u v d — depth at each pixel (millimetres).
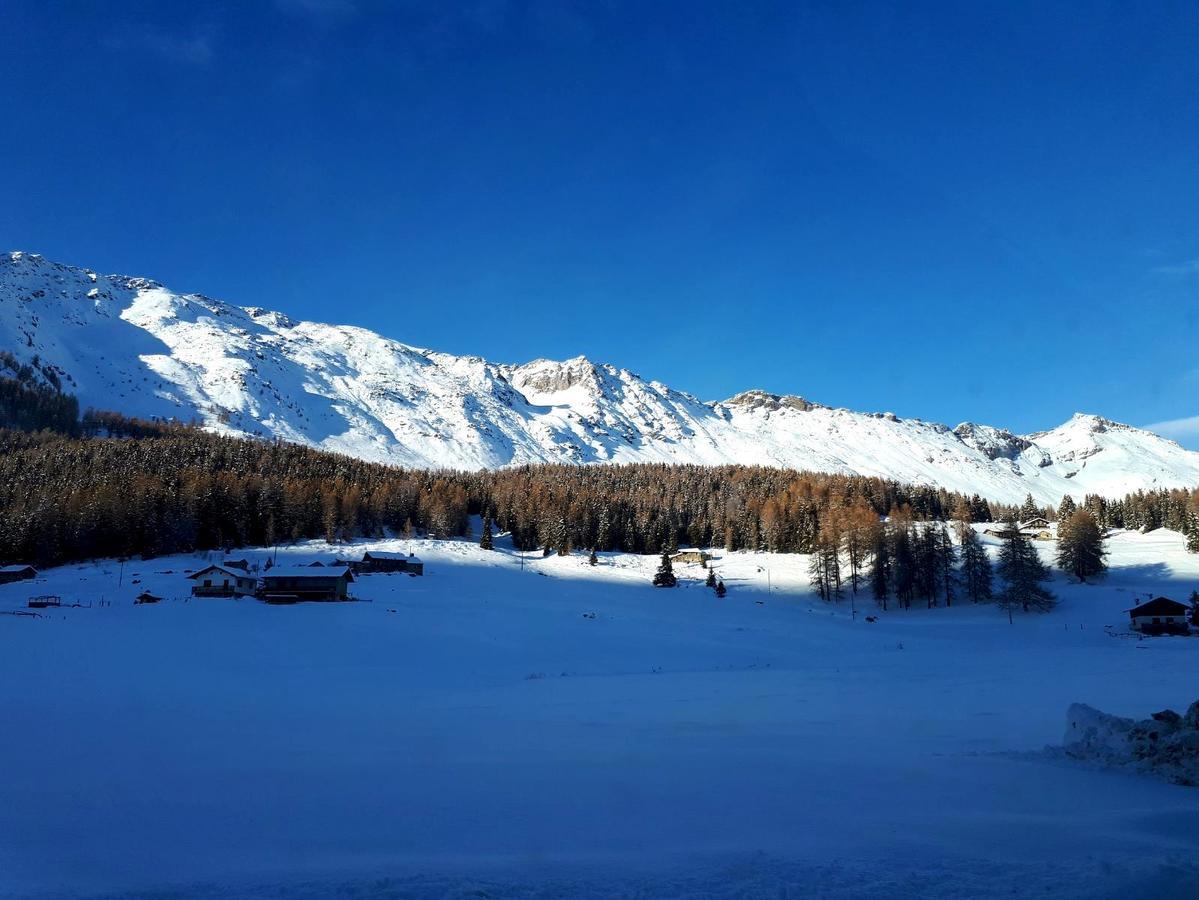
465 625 70500
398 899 9086
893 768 17234
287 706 32406
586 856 10875
